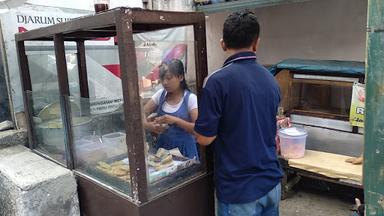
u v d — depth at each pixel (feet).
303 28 13.66
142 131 4.47
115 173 5.12
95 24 4.54
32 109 7.53
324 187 10.68
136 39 4.51
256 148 4.83
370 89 3.66
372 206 3.88
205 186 5.55
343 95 10.38
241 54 4.86
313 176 9.50
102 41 8.94
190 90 5.29
